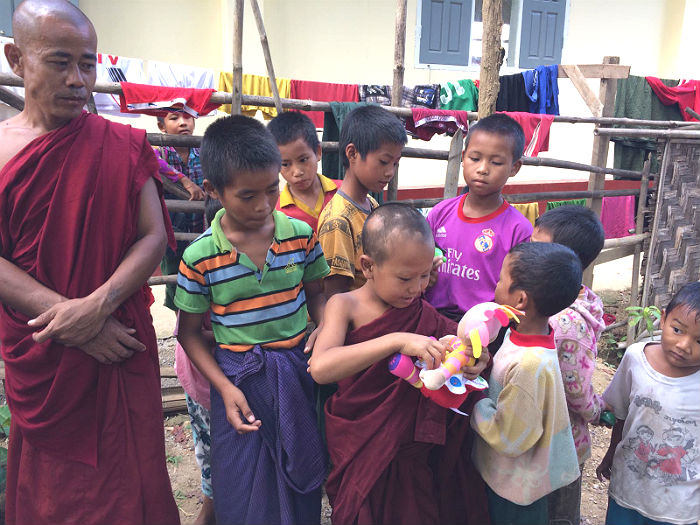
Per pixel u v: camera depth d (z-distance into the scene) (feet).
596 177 16.43
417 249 4.85
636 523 6.37
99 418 5.35
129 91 8.93
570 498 6.35
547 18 22.88
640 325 15.93
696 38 26.11
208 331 6.25
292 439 5.39
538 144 13.73
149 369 5.65
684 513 5.98
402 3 10.25
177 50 19.25
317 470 5.62
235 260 5.35
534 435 5.18
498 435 5.24
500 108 14.94
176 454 9.83
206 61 19.80
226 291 5.41
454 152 11.31
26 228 5.00
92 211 5.05
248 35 19.31
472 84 13.67
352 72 21.35
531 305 5.18
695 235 16.10
